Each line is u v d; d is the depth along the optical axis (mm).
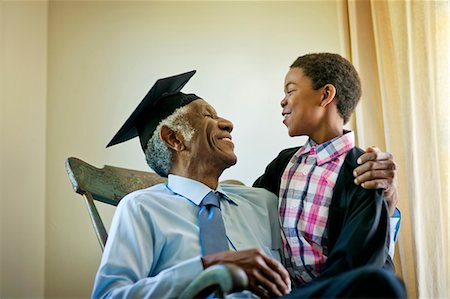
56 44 2416
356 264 1209
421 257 1906
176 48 2443
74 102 2381
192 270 1220
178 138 1534
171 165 1564
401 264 1996
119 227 1382
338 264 1213
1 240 2068
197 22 2465
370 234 1243
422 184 1951
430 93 1987
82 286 2271
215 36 2457
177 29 2457
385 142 2121
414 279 1965
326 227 1392
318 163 1473
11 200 2135
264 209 1552
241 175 2359
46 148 2340
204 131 1527
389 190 1366
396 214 1499
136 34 2447
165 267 1359
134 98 2402
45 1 2420
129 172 1762
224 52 2447
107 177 1692
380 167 1353
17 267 2137
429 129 1970
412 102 1998
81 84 2396
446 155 1964
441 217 1918
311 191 1443
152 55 2436
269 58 2445
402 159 2049
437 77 2010
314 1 2479
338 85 1512
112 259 1321
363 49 2211
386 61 2143
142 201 1430
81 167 1644
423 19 2033
